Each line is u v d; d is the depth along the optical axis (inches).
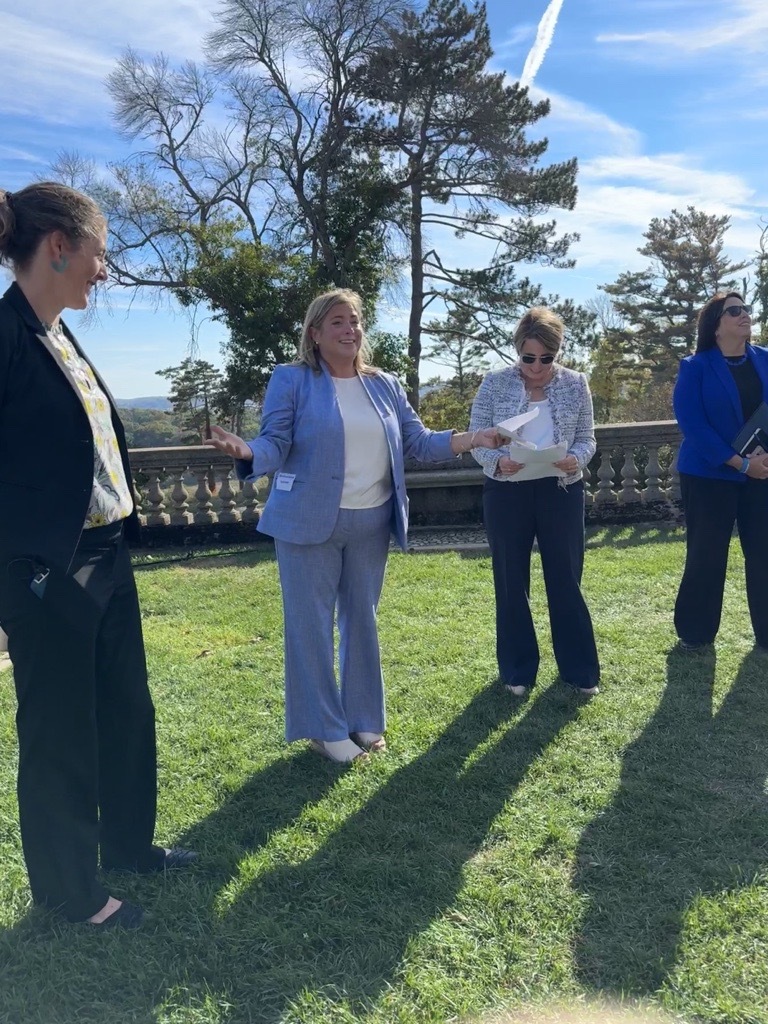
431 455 131.6
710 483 163.0
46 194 77.3
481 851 101.3
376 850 101.5
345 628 132.4
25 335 77.0
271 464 114.5
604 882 93.9
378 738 133.3
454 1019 74.2
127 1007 76.0
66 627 79.1
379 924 87.4
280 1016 74.7
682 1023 72.8
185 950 83.4
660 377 1514.5
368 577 129.5
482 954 82.3
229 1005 75.8
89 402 83.5
